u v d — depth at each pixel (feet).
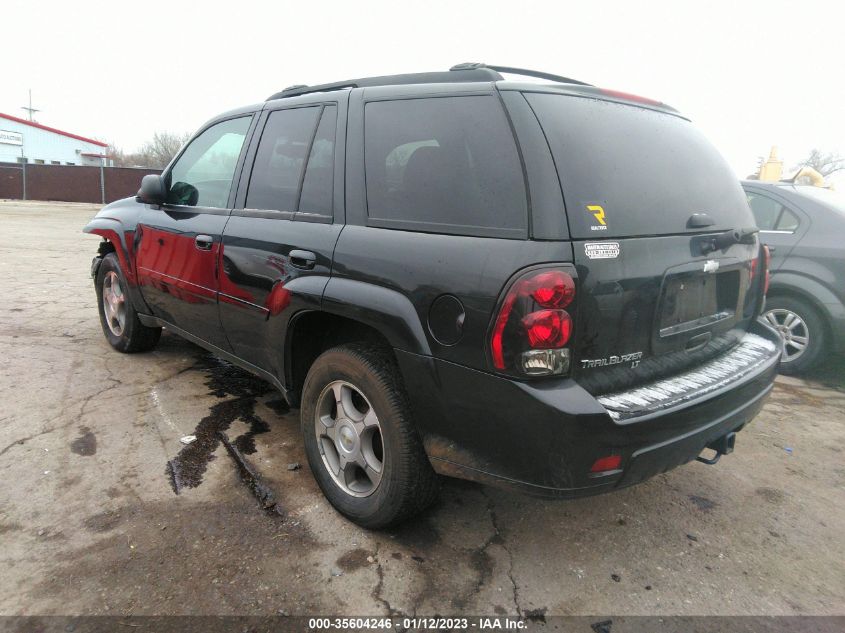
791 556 8.33
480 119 7.03
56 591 6.88
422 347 6.93
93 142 141.28
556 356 6.17
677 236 7.44
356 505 8.25
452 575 7.54
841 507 9.70
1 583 6.97
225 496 8.98
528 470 6.45
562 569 7.78
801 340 16.15
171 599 6.84
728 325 8.86
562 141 6.66
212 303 10.81
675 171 7.89
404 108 7.98
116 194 86.99
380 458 8.20
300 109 9.75
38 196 86.63
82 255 32.76
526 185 6.38
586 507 9.32
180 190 12.44
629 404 6.61
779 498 9.89
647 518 9.11
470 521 8.75
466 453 6.91
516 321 6.11
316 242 8.43
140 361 14.64
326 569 7.50
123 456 9.96
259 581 7.22
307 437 8.94
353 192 8.27
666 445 6.70
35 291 22.22
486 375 6.42
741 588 7.60
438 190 7.23
